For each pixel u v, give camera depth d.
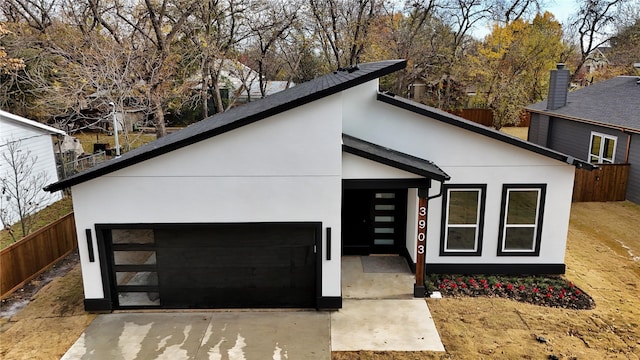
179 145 8.02
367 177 8.76
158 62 20.23
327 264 8.68
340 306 8.79
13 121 14.62
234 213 8.52
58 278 10.57
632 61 34.53
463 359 7.21
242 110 11.52
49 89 17.73
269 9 26.00
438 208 9.98
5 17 25.55
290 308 8.96
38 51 21.14
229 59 28.41
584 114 18.73
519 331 7.98
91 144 25.72
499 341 7.68
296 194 8.45
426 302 9.06
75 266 11.28
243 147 8.23
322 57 33.47
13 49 21.20
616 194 16.19
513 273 10.26
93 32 20.11
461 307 8.85
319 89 8.46
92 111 25.16
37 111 22.09
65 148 20.52
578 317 8.47
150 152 8.04
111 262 8.84
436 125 9.81
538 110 22.20
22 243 10.15
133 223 8.53
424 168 8.70
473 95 35.56
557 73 21.02
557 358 7.18
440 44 32.72
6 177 13.83
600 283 9.93
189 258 8.80
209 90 27.41
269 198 8.47
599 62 40.28
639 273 10.48
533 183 9.84
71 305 9.22
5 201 13.78
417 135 9.93
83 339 7.96
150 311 8.91
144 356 7.44
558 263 10.22
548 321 8.31
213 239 8.71
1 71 21.58
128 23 20.88
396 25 31.45
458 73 31.89
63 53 18.22
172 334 8.07
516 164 9.77
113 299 8.95
